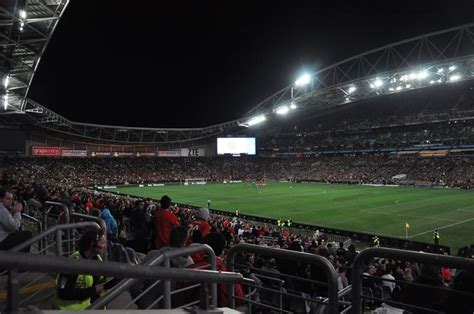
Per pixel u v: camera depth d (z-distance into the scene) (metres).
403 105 95.62
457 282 4.05
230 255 4.23
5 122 75.94
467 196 50.62
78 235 8.34
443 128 84.81
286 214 39.47
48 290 6.15
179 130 100.44
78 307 4.14
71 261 2.22
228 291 4.36
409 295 4.50
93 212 11.04
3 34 27.02
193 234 8.66
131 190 68.44
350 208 42.28
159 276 2.66
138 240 10.24
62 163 83.94
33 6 24.11
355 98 74.56
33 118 72.19
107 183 78.81
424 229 30.44
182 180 87.00
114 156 94.81
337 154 98.88
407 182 70.62
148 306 4.14
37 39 27.84
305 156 103.50
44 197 15.91
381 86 64.75
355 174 83.25
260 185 75.62
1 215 7.39
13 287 2.04
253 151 98.75
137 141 100.25
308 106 81.88
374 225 32.53
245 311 4.82
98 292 4.29
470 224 31.92
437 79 60.44
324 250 11.38
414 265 11.37
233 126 100.00
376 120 95.56
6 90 40.53
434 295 4.31
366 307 6.41
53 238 8.67
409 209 40.53
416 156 83.00
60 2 23.86
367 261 3.35
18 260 2.03
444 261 2.85
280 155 109.81
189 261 4.92
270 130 112.69
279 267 7.80
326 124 104.88
